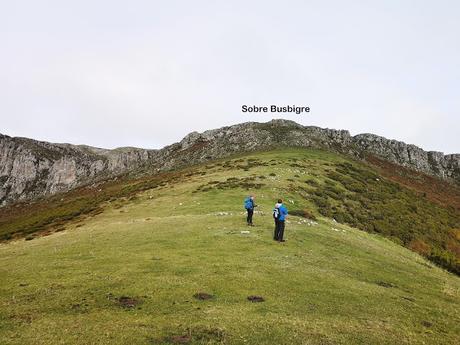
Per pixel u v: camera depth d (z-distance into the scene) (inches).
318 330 574.6
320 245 1187.3
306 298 713.0
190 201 1919.3
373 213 2191.2
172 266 836.0
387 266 1130.7
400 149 5679.1
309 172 2755.9
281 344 518.3
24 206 5738.2
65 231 1664.6
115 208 2220.7
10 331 502.3
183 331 525.7
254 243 1088.8
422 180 4712.1
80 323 533.6
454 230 2477.9
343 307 697.0
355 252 1203.2
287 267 893.2
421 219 2438.5
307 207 1879.9
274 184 2207.2
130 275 765.3
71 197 5027.1
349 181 2790.4
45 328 513.7
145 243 1082.7
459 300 924.0
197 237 1136.2
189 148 5472.4
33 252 1078.4
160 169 5017.2
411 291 918.4
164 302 629.6
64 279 740.0
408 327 657.0
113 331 510.0
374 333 601.0
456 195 4424.2
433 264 1531.7
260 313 613.6
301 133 4968.0
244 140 4968.0
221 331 534.3
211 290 699.4
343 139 5300.2
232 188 2151.8
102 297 639.8
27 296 641.6
